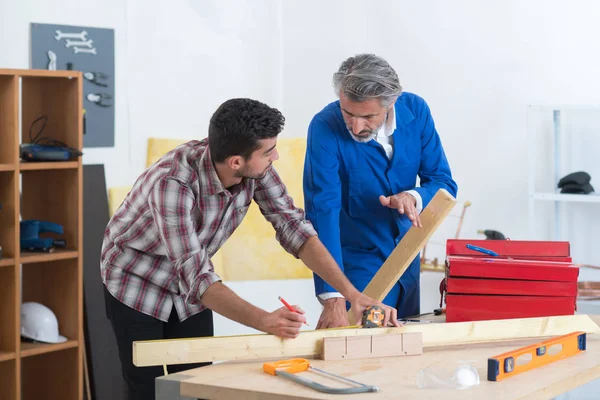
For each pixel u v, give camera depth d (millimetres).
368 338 2053
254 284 4863
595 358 2061
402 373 1902
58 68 4176
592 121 4293
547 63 4418
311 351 2045
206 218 2223
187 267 2041
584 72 4328
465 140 4664
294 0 5129
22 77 3656
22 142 3676
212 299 2023
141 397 2475
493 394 1725
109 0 4387
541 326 2246
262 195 2377
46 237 3699
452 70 4676
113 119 4426
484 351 2137
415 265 2814
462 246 2510
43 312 3551
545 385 1807
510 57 4512
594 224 4312
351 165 2635
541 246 2469
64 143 3559
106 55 4375
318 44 5086
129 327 2432
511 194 4555
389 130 2621
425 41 4746
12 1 3979
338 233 2572
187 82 4801
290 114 5203
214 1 4844
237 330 4738
